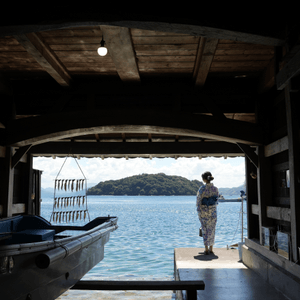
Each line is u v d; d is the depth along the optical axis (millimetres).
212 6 3035
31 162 7270
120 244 12180
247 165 6012
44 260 3051
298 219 3611
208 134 5336
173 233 16438
